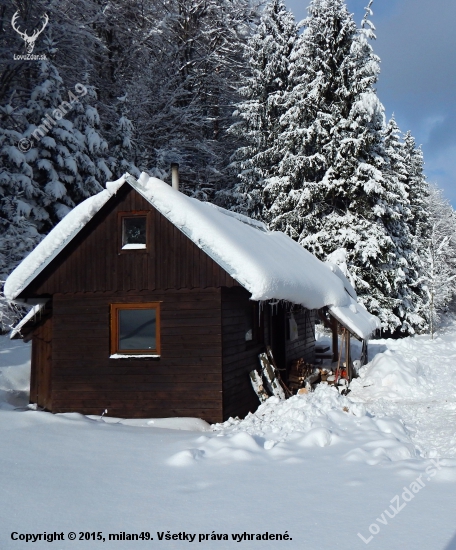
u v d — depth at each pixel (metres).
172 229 11.37
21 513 5.16
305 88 31.92
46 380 13.00
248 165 34.31
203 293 11.21
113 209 11.73
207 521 4.98
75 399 11.73
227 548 4.44
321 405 10.41
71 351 11.86
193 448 7.55
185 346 11.23
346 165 30.33
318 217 31.73
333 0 31.77
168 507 5.34
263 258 11.84
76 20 27.34
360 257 30.55
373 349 24.05
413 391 15.21
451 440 9.36
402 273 32.94
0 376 14.26
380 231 30.09
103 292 11.77
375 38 31.05
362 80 30.47
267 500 5.47
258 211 34.53
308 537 4.60
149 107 33.31
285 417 9.52
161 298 11.43
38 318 13.20
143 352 11.62
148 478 6.27
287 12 36.69
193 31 35.47
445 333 39.09
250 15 38.06
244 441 7.62
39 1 25.16
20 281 11.71
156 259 11.43
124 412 11.44
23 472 6.36
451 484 5.84
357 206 30.70
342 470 6.41
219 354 11.05
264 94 35.28
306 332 19.25
